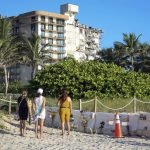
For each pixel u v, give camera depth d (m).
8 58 62.75
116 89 28.91
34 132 16.97
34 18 134.12
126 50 78.50
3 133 16.44
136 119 17.34
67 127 17.31
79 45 155.75
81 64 30.09
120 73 30.59
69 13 154.12
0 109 26.03
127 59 80.31
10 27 62.44
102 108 24.61
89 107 24.44
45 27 136.38
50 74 28.64
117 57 80.56
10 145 13.36
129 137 16.61
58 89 27.95
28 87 29.19
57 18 140.38
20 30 136.12
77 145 13.52
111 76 29.48
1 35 60.97
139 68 80.31
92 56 158.12
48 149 12.50
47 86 28.28
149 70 79.50
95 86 28.00
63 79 28.11
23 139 14.89
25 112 15.86
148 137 16.72
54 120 20.05
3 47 60.38
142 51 79.19
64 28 143.00
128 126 17.42
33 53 67.62
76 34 154.00
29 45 67.12
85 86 28.02
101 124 18.09
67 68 28.55
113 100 27.53
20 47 66.25
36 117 15.48
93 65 30.02
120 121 17.56
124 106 24.25
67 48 147.38
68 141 14.61
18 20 137.00
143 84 31.25
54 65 29.38
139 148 13.03
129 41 79.50
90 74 29.05
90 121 18.47
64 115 16.19
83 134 17.36
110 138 15.98
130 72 31.47
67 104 16.25
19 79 118.12
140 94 30.42
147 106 26.75
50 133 17.06
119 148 12.96
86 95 27.28
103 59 82.44
